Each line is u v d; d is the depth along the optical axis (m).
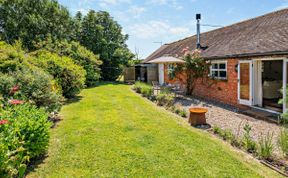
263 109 9.35
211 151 5.23
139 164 4.59
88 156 4.95
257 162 4.73
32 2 25.84
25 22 25.30
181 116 8.93
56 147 5.45
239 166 4.50
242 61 10.41
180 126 7.34
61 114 9.02
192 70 13.97
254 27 13.18
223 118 8.60
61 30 26.94
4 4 24.94
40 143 4.73
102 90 17.33
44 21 25.59
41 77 8.16
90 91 16.66
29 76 7.85
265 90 10.93
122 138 6.08
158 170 4.35
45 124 5.04
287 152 4.76
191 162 4.67
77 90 13.05
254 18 15.27
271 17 13.16
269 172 4.30
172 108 10.06
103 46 26.33
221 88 12.21
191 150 5.28
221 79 12.10
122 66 26.47
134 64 27.44
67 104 11.25
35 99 7.52
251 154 5.13
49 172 4.29
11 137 3.91
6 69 8.33
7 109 5.55
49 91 8.15
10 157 3.69
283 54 8.05
